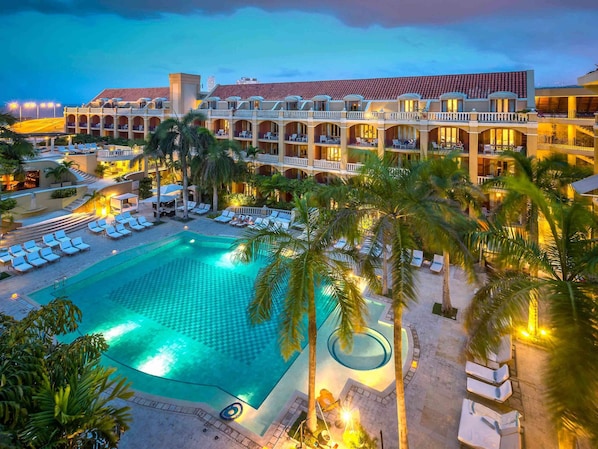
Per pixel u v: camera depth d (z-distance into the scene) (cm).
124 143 6047
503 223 1680
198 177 4091
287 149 4672
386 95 4169
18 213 3450
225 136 5038
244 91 5394
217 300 2247
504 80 3656
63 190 3856
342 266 1248
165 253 3016
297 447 1212
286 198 4459
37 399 706
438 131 3703
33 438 662
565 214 1074
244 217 3800
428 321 1956
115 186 4394
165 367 1661
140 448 1206
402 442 1140
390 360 1689
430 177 1803
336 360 1684
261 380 1591
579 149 3409
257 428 1327
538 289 997
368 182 1383
